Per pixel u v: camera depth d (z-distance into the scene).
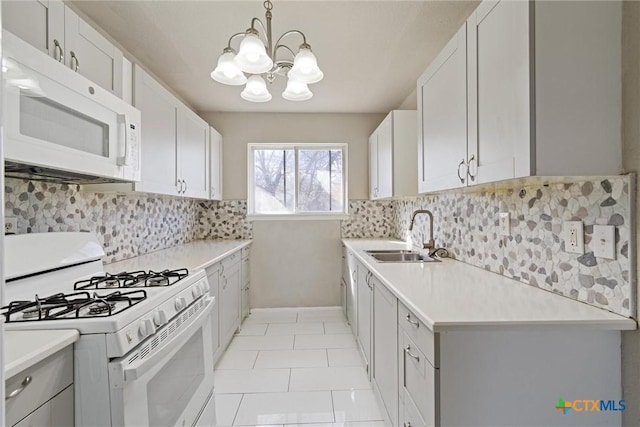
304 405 2.02
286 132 3.85
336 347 2.84
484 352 1.08
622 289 1.07
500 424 1.08
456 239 2.28
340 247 3.90
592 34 1.03
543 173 1.03
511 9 1.10
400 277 1.69
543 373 1.08
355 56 2.43
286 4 1.82
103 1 1.79
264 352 2.75
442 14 1.93
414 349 1.28
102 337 0.99
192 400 1.51
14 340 0.91
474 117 1.33
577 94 1.03
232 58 1.60
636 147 1.02
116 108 1.53
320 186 3.99
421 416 1.20
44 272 1.44
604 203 1.13
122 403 0.99
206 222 3.87
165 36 2.15
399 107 3.62
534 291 1.40
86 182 1.74
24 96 1.06
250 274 3.86
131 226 2.46
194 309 1.58
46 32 1.25
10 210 1.49
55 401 0.93
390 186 2.90
